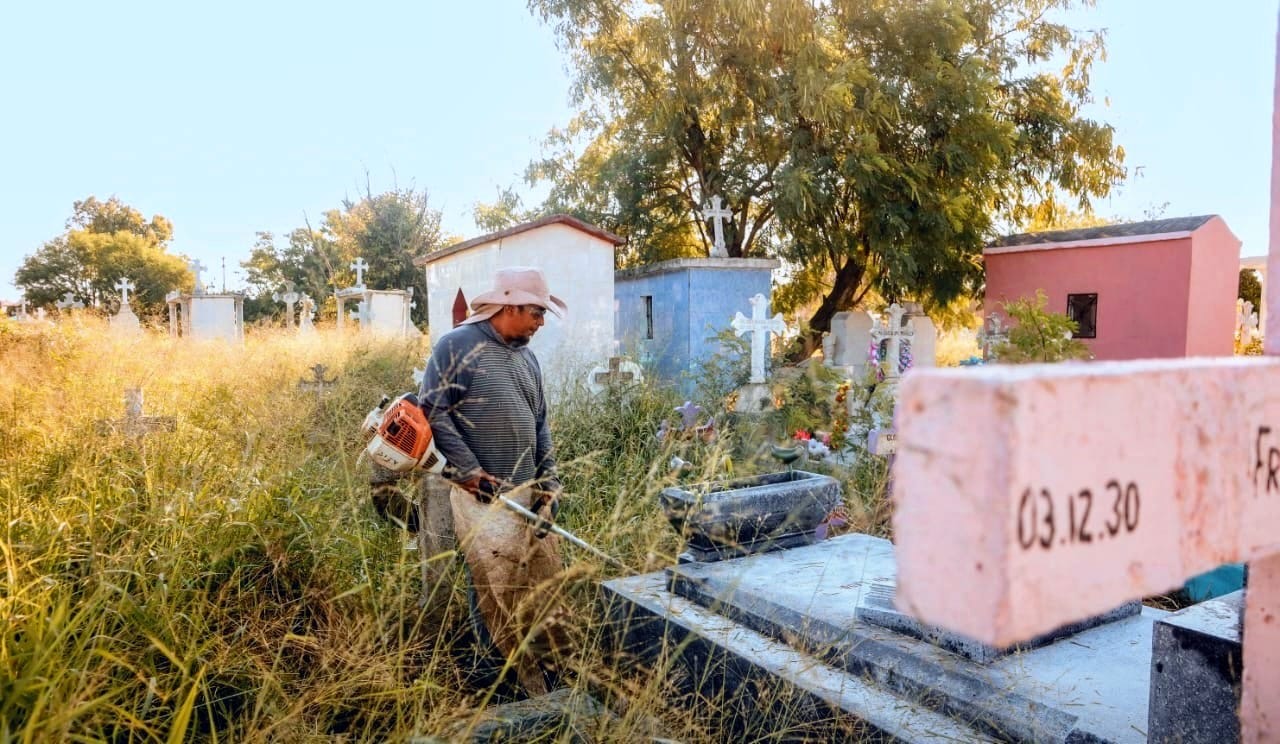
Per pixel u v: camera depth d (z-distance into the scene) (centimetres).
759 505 372
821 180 1185
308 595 345
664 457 411
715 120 1349
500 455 365
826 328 1381
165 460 396
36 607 240
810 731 258
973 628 63
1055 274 1173
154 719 235
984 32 1323
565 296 861
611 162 1427
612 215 1466
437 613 371
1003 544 61
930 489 66
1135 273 1091
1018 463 61
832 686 266
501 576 339
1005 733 233
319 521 383
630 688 275
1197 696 189
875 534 476
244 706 262
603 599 349
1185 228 1048
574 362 806
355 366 914
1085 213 1386
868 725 241
